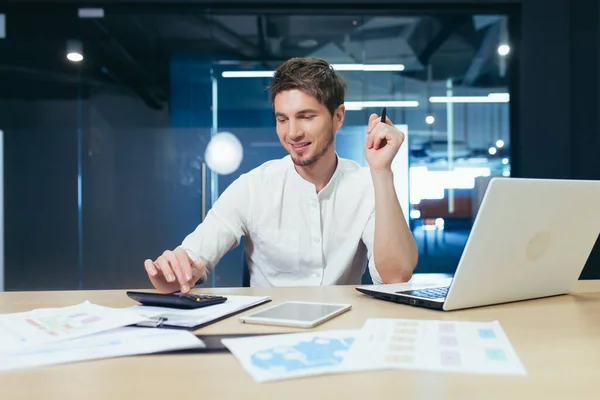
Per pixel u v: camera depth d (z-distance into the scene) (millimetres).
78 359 634
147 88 4488
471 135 4203
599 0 3689
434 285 1151
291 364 594
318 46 4355
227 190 1706
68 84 4480
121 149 4520
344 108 1574
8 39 4332
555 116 3764
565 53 3752
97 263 4527
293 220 1627
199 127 4500
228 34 4340
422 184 4254
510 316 874
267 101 4461
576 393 507
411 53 4273
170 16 4059
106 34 4320
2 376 582
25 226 4539
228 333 768
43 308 996
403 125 4297
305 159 1481
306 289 1226
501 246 889
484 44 4094
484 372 567
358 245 1647
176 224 4523
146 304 1000
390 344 672
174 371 592
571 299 1048
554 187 898
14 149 4520
